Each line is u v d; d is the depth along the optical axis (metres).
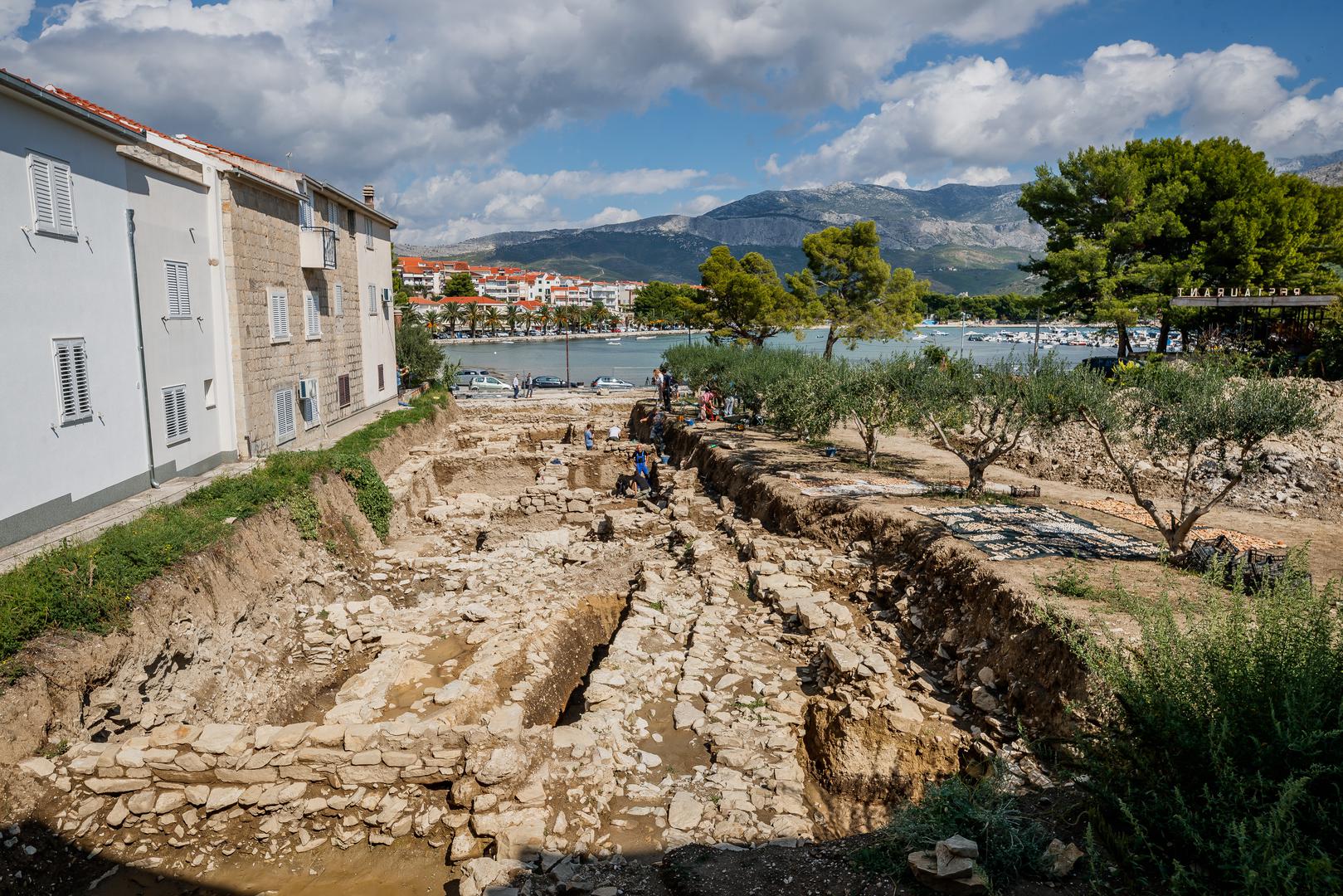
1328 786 6.75
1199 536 18.58
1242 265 39.22
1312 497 21.50
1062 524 19.75
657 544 26.58
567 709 16.64
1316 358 30.59
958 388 22.81
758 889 9.01
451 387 64.94
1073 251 40.19
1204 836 6.87
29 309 15.83
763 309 60.75
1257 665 7.33
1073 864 7.83
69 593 12.59
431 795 11.97
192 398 23.38
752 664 16.81
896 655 16.56
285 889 10.57
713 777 12.56
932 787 9.50
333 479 24.67
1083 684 11.17
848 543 21.91
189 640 14.44
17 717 10.83
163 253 21.69
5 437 15.12
